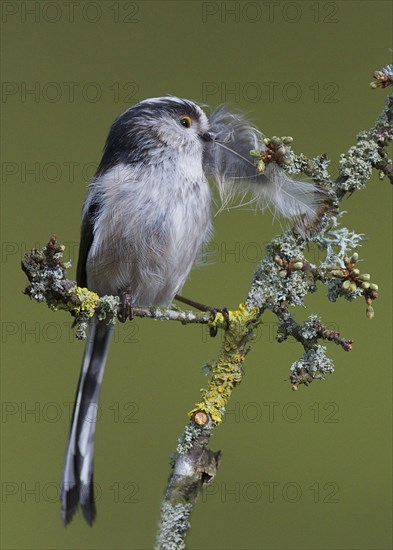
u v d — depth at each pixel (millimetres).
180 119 6891
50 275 5055
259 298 5453
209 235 7387
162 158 6914
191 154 6938
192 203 7000
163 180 6910
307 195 5695
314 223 5641
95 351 7258
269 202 6004
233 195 6395
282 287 5430
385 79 5613
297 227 5633
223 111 6844
